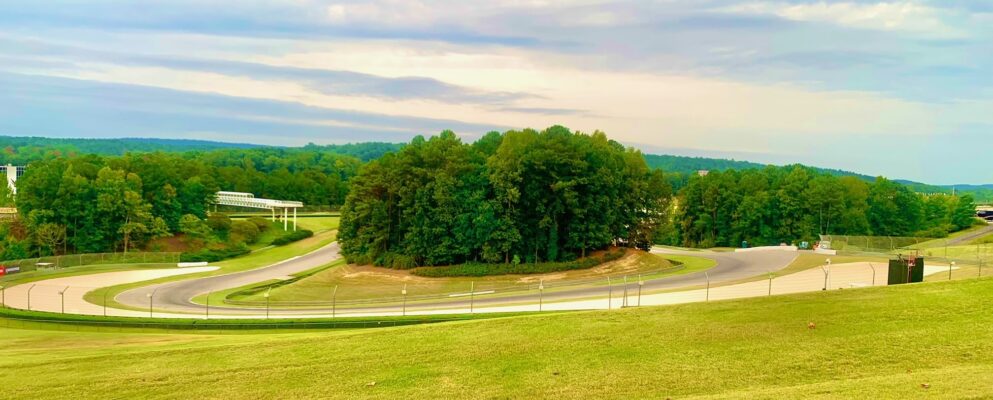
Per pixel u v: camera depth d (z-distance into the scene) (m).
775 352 28.00
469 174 79.50
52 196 94.56
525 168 77.06
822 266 68.62
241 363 30.06
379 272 76.25
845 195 118.50
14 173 153.62
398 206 79.12
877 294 36.16
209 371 29.02
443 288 68.81
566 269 75.38
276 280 80.25
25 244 90.31
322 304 60.81
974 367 24.78
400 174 78.44
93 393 26.67
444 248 76.38
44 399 26.17
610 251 82.25
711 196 126.38
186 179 127.75
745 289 55.44
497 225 76.38
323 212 157.62
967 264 62.09
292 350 31.83
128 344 39.03
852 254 78.50
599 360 27.98
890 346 28.03
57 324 50.38
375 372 27.80
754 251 93.31
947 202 164.25
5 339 42.84
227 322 48.44
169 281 78.12
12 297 62.34
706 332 31.06
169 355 32.09
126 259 87.69
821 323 31.52
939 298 34.44
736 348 28.72
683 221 130.50
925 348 27.61
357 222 81.25
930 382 22.77
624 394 24.16
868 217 126.94
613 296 55.44
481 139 97.38
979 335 28.83
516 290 64.94
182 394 26.20
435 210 76.62
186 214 108.12
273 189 156.75
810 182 118.94
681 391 24.20
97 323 50.03
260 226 120.38
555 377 26.20
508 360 28.53
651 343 29.91
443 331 33.81
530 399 24.02
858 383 23.31
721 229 126.19
